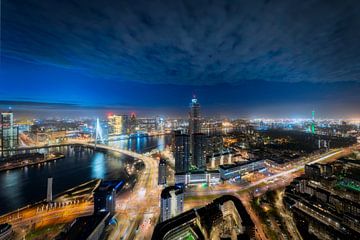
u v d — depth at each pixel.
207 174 155.12
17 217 111.06
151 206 122.88
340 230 87.69
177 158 194.88
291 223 98.31
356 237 80.62
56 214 113.81
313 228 89.62
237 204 100.75
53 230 98.06
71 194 145.62
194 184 153.12
